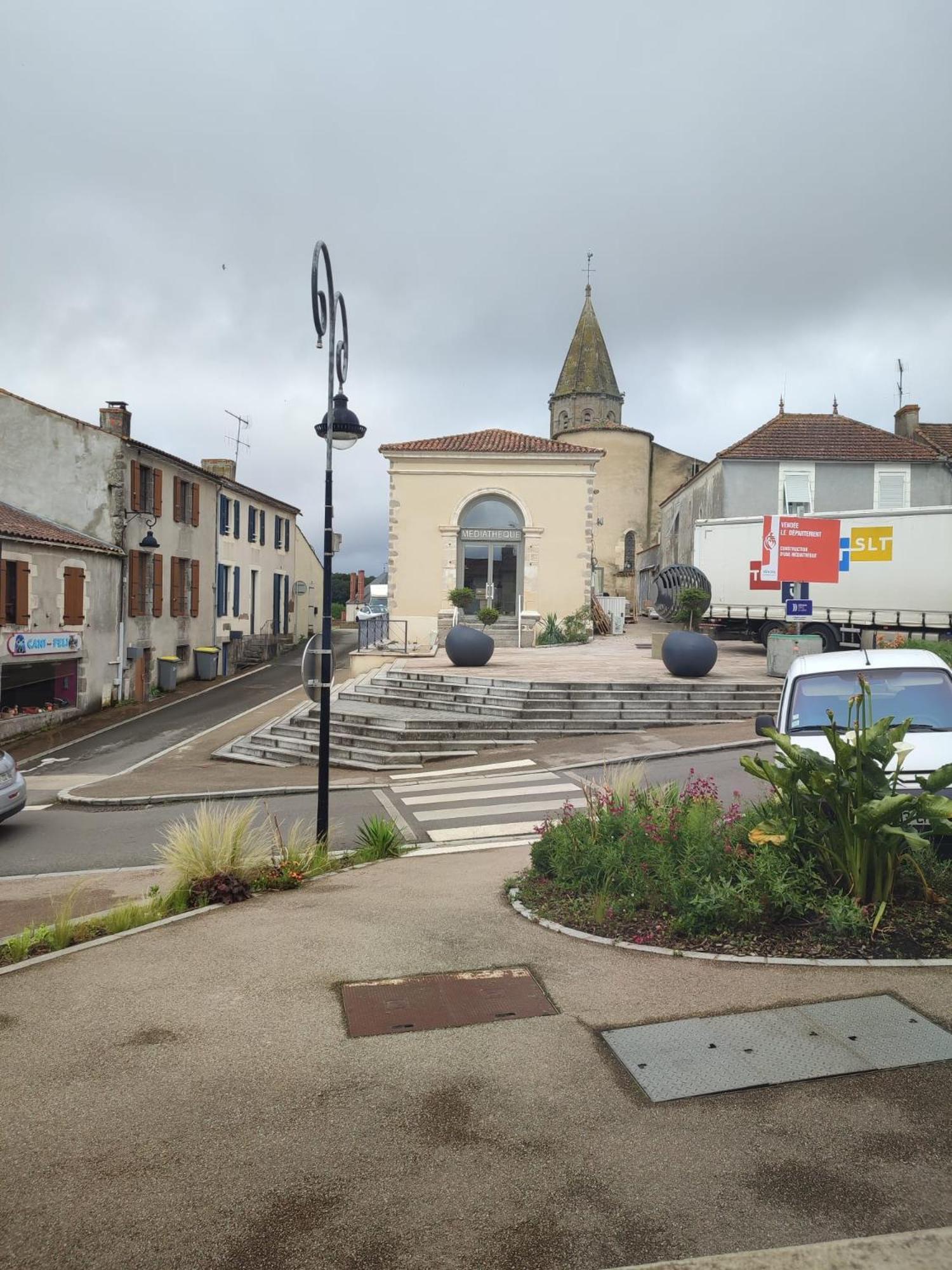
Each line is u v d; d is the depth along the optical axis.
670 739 16.53
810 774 5.96
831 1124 3.59
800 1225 2.99
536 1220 3.08
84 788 15.77
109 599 28.12
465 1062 4.28
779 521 20.22
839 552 23.72
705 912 5.77
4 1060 4.50
